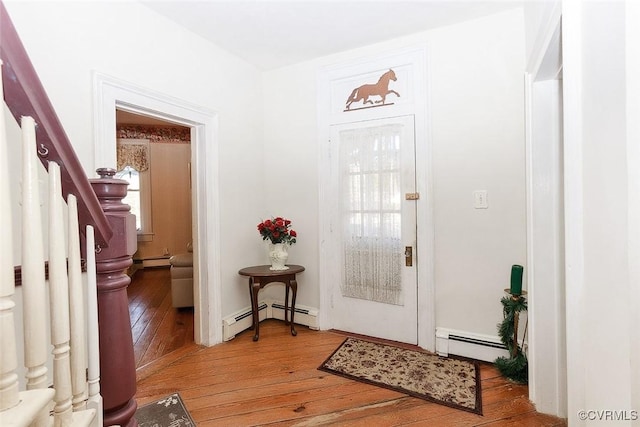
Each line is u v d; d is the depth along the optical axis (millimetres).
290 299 3227
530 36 1932
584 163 971
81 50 1816
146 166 5711
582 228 1052
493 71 2312
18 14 1549
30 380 709
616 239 792
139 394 1995
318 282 3082
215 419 1759
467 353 2412
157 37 2262
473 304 2418
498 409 1818
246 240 3080
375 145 2787
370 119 2805
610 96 811
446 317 2516
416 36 2582
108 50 1953
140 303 3930
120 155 5547
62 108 1730
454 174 2461
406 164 2660
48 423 740
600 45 861
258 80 3242
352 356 2473
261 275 2742
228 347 2674
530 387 1886
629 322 744
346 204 2932
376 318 2836
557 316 1760
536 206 1808
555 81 1759
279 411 1823
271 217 3301
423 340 2609
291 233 2898
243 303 3041
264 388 2053
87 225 907
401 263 2705
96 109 1873
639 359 709
